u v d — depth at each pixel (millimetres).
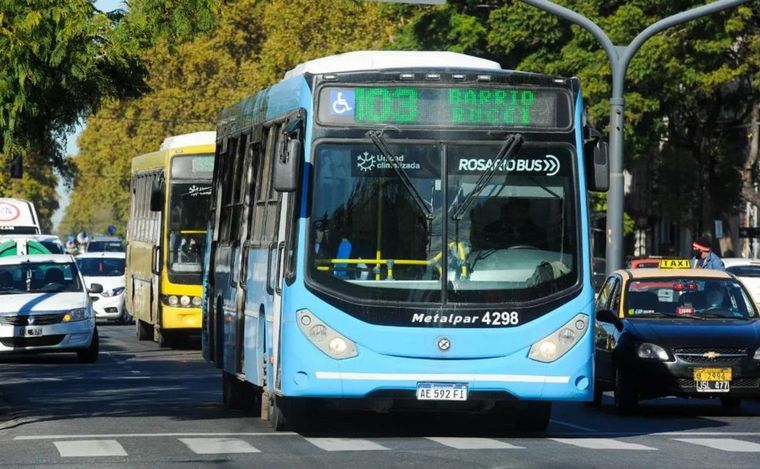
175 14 34438
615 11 96500
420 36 105250
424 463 26062
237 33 150750
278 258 31375
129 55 34719
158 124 161125
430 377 29781
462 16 102500
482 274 30047
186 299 68438
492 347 29875
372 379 29719
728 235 116188
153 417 37000
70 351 60688
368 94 30438
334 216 30078
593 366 30375
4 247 71062
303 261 29969
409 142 30328
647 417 38562
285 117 32344
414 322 29766
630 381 38875
